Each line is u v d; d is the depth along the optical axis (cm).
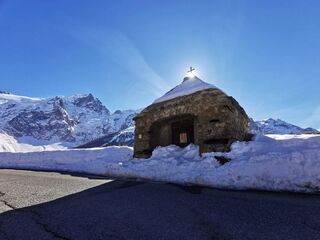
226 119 1352
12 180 1190
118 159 1870
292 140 1186
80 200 741
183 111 1531
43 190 906
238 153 1226
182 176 1101
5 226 523
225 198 742
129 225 518
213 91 1435
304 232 470
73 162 2148
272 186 877
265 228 492
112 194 820
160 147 1600
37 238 460
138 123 1783
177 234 468
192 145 1509
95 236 464
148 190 884
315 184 836
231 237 452
